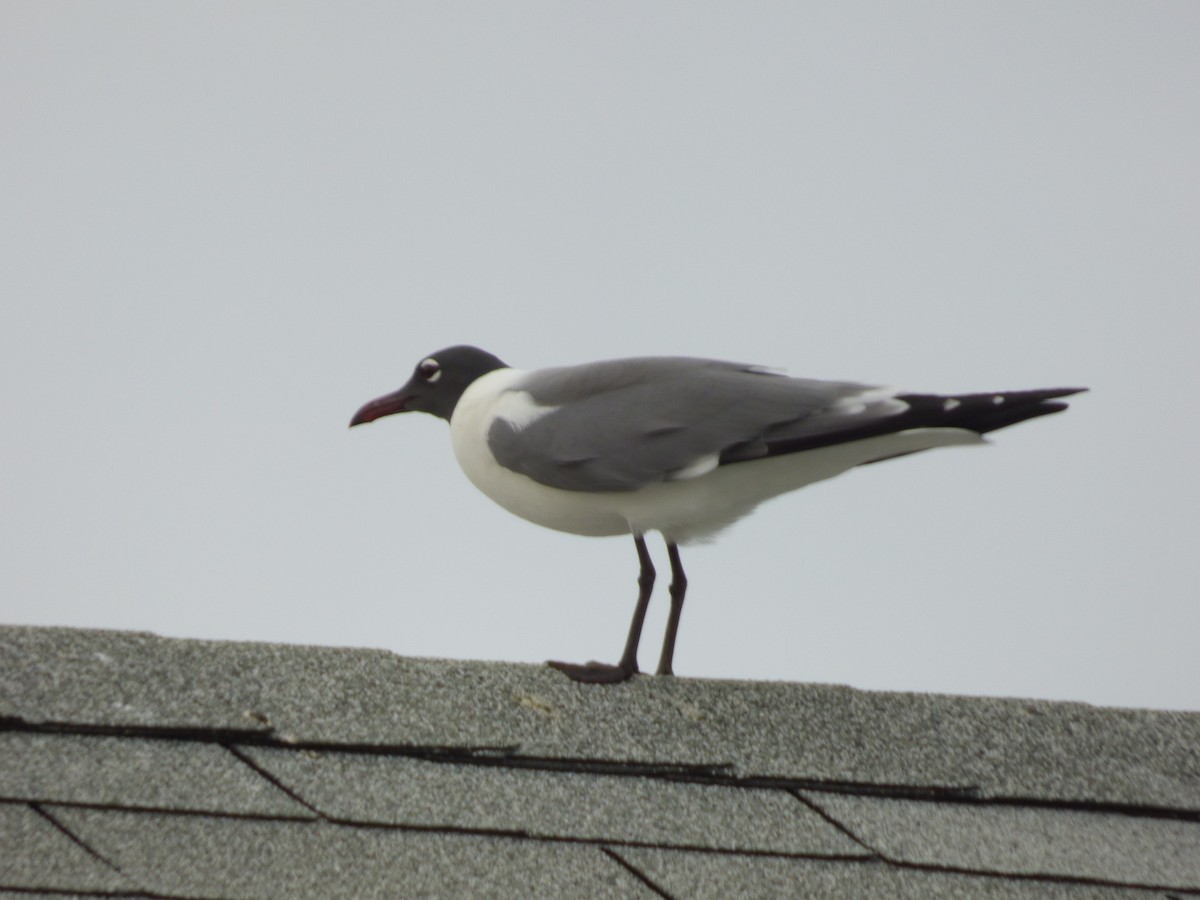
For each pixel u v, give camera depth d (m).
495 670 10.45
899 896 8.97
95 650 9.82
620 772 9.77
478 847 8.82
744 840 9.31
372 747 9.51
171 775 8.96
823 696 10.84
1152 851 9.82
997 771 10.38
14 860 8.05
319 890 8.24
